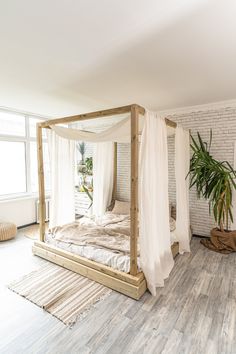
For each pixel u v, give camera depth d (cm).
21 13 156
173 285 259
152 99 373
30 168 504
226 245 353
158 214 279
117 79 282
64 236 333
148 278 240
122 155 521
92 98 369
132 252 239
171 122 311
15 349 173
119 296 238
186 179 367
